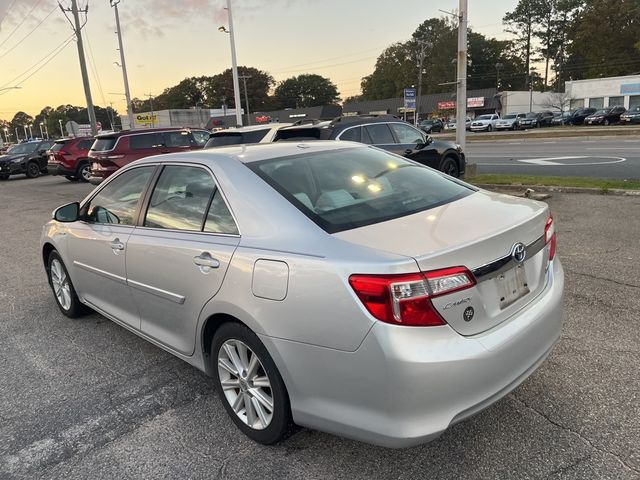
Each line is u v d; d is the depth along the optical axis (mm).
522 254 2527
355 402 2264
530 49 99688
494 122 48812
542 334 2598
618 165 13078
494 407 2990
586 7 82562
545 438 2701
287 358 2447
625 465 2469
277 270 2455
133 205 3701
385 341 2111
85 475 2693
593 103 58250
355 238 2396
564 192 9375
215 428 3033
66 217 4258
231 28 21422
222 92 116062
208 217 3014
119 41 29328
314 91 133375
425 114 78062
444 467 2545
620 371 3271
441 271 2166
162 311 3338
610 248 5824
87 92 27156
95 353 4172
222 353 2922
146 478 2643
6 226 10828
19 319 5066
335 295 2234
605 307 4254
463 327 2240
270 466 2660
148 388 3557
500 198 3109
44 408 3377
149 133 15312
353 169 3219
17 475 2723
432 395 2129
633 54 73562
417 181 3256
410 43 100438
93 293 4293
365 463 2623
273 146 3463
